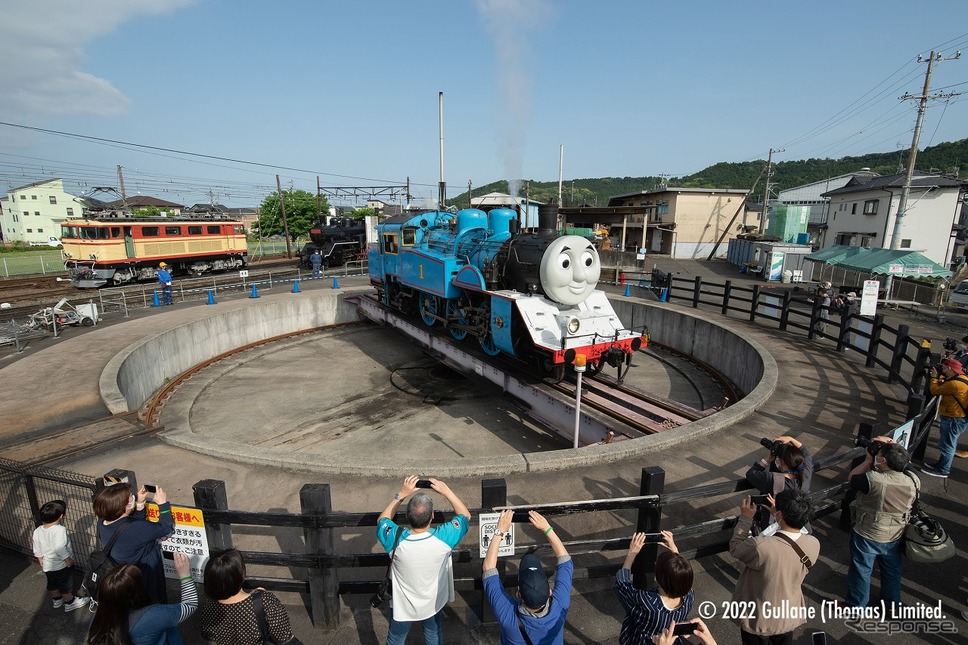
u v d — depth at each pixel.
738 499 5.05
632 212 37.53
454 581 3.59
